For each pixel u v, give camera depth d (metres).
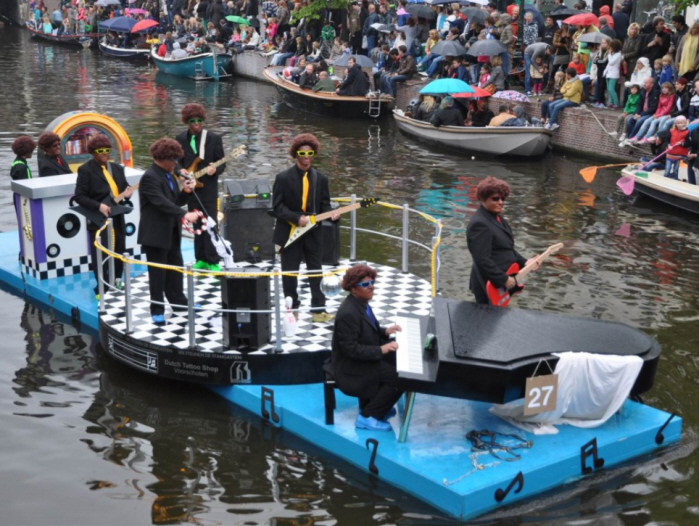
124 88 37.53
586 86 25.81
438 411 9.23
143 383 10.54
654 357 8.80
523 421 8.97
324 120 30.52
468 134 24.56
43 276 13.20
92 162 11.73
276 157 23.91
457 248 15.91
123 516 8.03
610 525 7.87
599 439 8.75
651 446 9.07
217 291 11.88
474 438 8.66
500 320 9.05
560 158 24.45
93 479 8.62
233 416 9.77
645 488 8.41
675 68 23.31
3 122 29.00
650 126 22.28
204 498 8.30
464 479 8.04
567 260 15.23
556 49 27.06
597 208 18.80
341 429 8.95
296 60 36.31
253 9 43.72
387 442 8.67
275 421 9.51
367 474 8.61
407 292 11.81
